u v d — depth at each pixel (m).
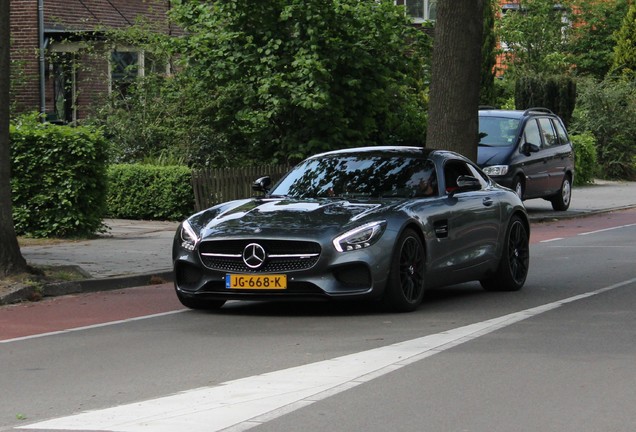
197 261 12.62
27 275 14.83
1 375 9.43
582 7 59.25
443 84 23.38
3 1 14.68
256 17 26.00
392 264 12.42
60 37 33.25
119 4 34.69
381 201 13.20
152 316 12.92
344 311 12.98
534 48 55.78
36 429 7.41
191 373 9.33
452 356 9.87
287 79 25.77
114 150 27.31
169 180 25.19
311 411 7.80
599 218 29.08
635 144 45.53
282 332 11.51
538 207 31.78
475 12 23.33
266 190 14.24
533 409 7.84
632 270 17.17
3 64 14.75
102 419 7.64
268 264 12.30
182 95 27.61
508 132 28.41
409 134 28.88
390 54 27.23
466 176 13.82
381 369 9.29
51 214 21.62
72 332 11.82
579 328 11.45
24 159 21.62
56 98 33.47
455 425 7.40
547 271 17.22
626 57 56.44
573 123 45.06
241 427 7.35
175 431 7.25
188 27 26.94
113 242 20.88
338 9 26.06
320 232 12.22
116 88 29.38
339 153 14.55
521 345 10.42
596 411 7.77
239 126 27.11
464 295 14.52
